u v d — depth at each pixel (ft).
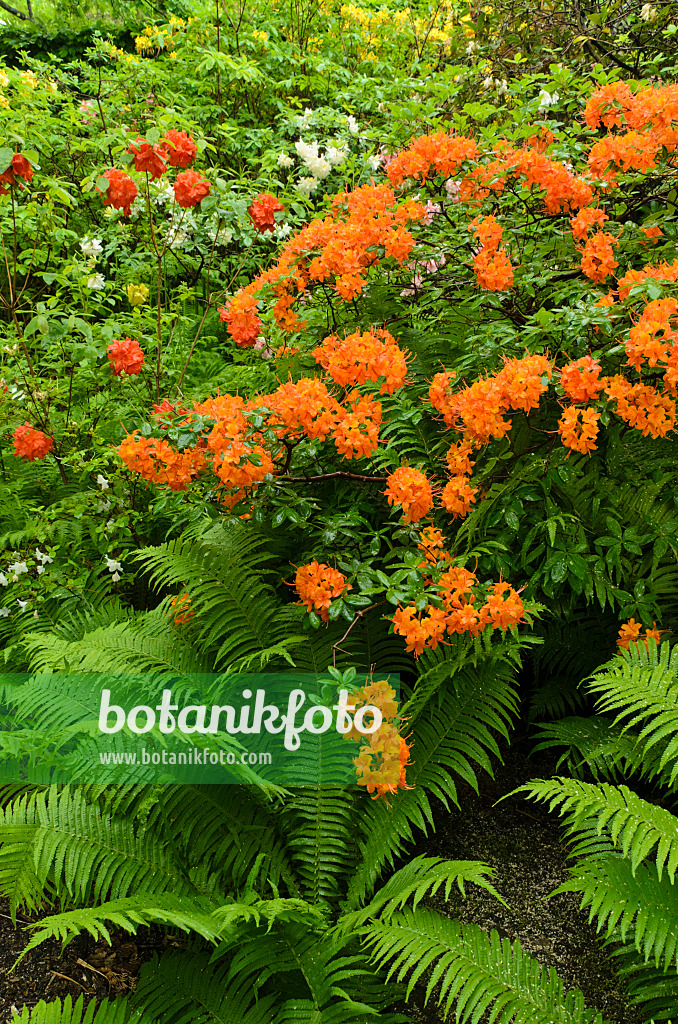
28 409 11.64
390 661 8.29
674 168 9.23
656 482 7.96
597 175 9.14
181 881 6.72
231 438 7.54
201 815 7.07
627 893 5.67
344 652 8.02
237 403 7.88
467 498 7.94
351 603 7.36
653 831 5.43
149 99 16.89
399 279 10.58
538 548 7.94
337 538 8.16
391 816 7.12
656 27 13.03
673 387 7.52
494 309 9.71
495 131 10.51
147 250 15.11
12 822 6.55
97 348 11.74
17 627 9.89
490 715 7.29
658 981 5.97
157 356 12.86
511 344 8.83
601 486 8.18
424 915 6.17
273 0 20.53
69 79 17.85
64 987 6.68
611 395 7.51
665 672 6.58
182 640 8.33
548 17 15.01
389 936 5.77
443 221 10.81
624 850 5.32
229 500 8.02
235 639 7.88
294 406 7.66
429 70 17.79
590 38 12.13
